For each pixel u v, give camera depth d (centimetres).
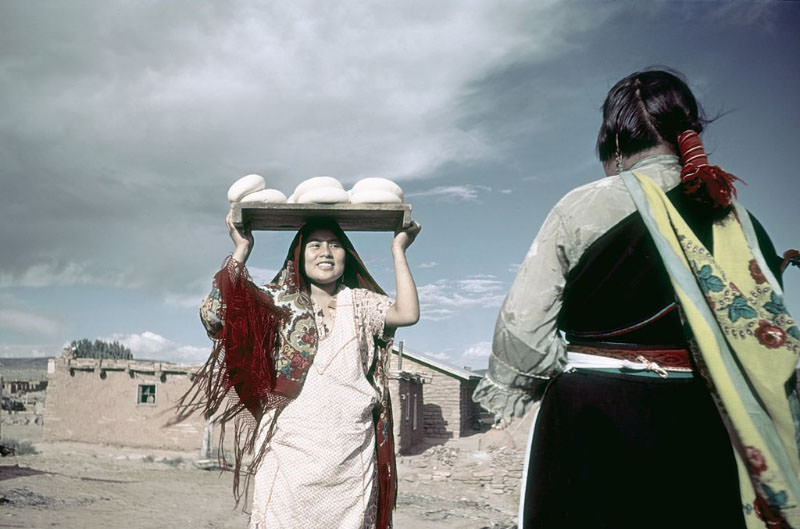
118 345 7175
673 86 202
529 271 190
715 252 180
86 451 3000
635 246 182
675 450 174
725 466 173
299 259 327
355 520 299
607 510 176
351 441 303
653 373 181
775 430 164
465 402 3997
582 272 186
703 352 167
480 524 1320
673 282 174
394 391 2878
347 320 322
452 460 2180
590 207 186
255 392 306
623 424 178
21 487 1314
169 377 3269
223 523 1155
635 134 199
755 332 168
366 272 348
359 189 323
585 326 190
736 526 169
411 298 324
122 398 3278
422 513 1420
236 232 316
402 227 326
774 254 192
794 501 158
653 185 185
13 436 3800
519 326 187
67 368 3356
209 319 312
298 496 293
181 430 3155
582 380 186
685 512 172
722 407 168
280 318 315
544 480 187
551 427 189
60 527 998
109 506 1212
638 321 182
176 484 1608
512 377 193
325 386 306
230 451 2684
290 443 299
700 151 186
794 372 167
